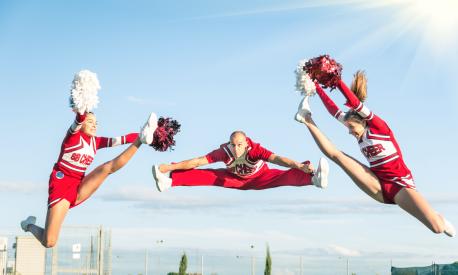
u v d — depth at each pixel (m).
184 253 21.55
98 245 16.84
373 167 6.70
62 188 6.93
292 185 7.16
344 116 6.77
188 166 7.07
